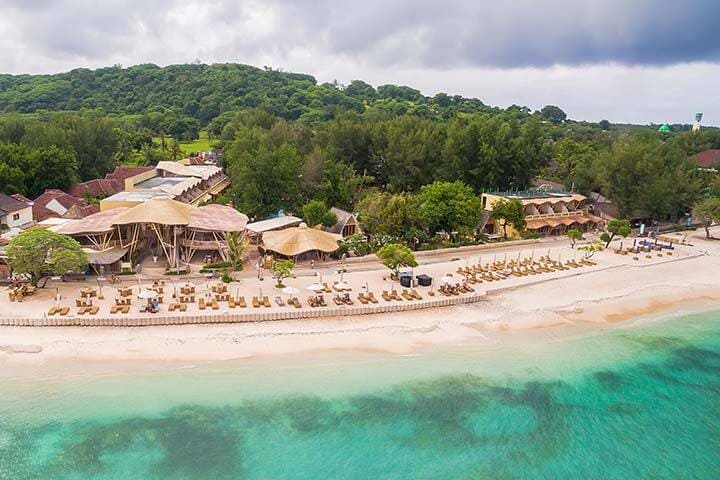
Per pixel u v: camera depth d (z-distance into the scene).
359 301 51.69
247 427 34.00
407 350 44.38
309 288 49.97
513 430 35.41
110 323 44.59
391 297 52.81
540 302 56.44
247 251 66.50
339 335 45.97
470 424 35.72
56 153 97.88
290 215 84.81
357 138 113.81
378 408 36.62
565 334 49.59
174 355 41.19
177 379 38.31
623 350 47.19
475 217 79.12
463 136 106.44
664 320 54.34
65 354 40.28
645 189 96.00
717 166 136.75
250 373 39.59
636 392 40.62
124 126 167.00
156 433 33.00
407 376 40.56
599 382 41.66
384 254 57.09
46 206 83.75
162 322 45.38
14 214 74.19
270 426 34.22
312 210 78.88
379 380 39.81
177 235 63.25
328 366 41.19
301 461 31.47
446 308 53.09
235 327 45.97
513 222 84.50
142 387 37.16
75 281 53.81
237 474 30.23
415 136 109.00
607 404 38.84
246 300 50.59
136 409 34.97
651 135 131.50
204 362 40.59
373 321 48.94
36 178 95.19
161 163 107.62
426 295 54.47
